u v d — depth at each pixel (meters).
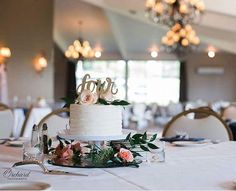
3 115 2.91
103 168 1.50
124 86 17.41
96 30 13.91
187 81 16.95
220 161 1.71
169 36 9.65
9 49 9.20
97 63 17.47
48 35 9.82
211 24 9.98
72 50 12.90
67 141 1.67
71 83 16.72
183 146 2.21
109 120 1.57
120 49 16.08
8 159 1.72
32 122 4.67
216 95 16.69
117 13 11.92
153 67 17.31
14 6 9.35
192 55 16.89
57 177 1.34
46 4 9.80
